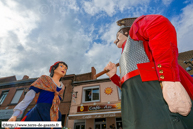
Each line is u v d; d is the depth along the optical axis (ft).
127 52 2.75
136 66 2.41
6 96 45.73
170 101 1.59
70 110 37.04
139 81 2.19
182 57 37.35
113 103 34.88
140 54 2.52
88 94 40.16
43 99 4.85
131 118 1.93
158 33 2.05
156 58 1.97
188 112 1.52
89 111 35.22
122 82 2.61
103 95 37.37
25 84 47.85
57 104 5.12
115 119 34.58
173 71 1.77
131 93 2.16
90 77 49.24
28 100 4.68
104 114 33.04
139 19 2.57
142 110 1.87
